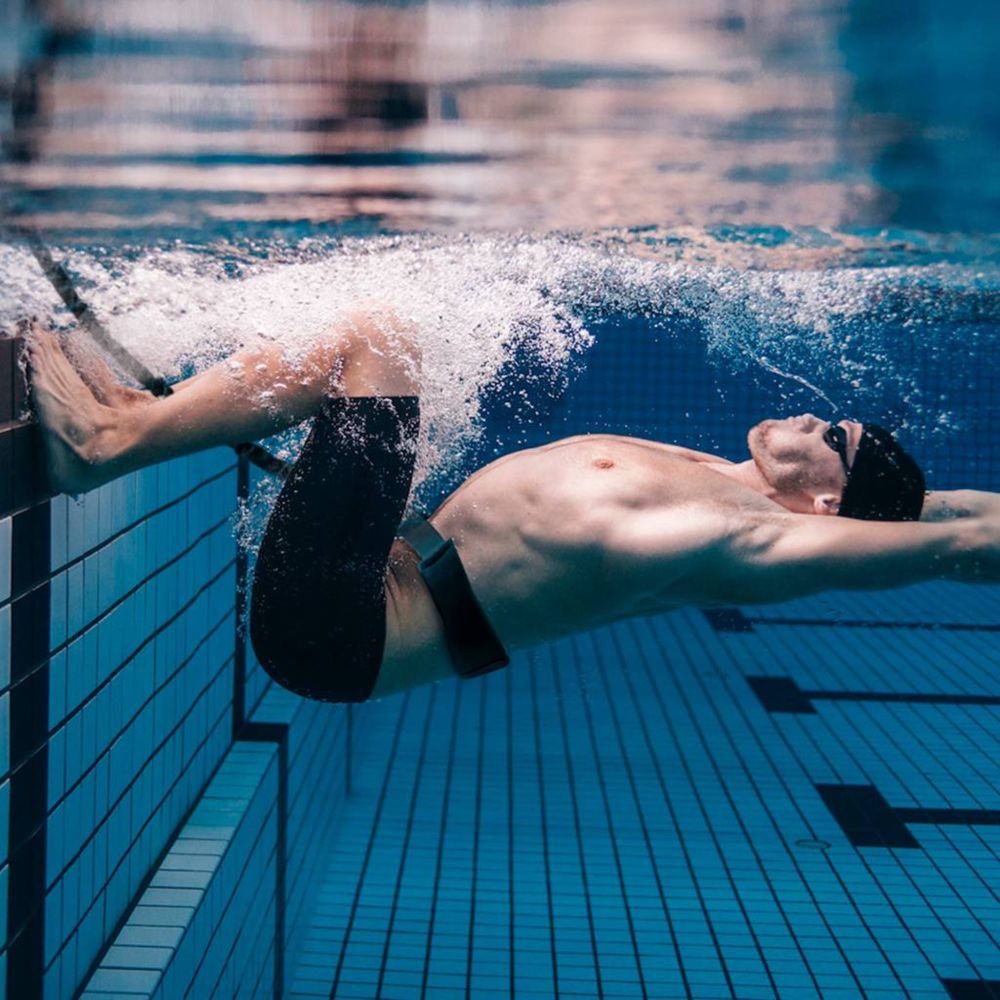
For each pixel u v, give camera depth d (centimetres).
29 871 203
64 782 222
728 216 234
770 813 512
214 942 290
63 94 162
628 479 214
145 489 278
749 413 694
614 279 281
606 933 413
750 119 179
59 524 216
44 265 205
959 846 479
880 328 331
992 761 569
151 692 286
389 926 423
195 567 332
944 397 538
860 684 691
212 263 236
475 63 157
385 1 140
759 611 856
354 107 172
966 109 172
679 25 148
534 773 562
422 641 219
